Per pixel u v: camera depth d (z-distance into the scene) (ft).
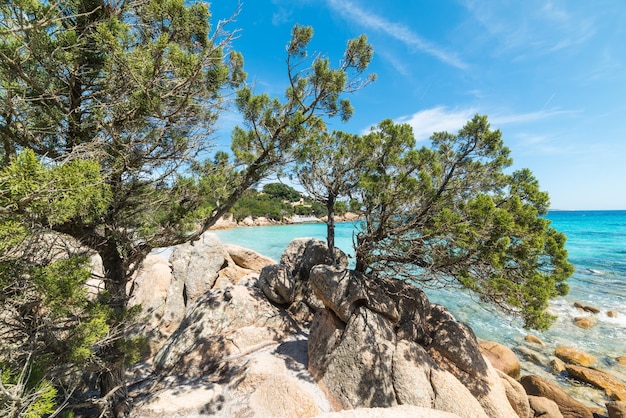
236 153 26.48
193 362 30.40
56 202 10.45
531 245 20.66
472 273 24.08
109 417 21.59
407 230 28.12
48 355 14.47
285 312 40.14
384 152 30.99
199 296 43.57
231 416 22.72
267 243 133.59
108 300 18.57
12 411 9.14
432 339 29.53
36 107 15.83
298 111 23.88
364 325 26.76
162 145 20.51
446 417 16.72
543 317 20.15
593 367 38.34
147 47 17.63
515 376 35.91
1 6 12.14
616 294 64.34
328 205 41.32
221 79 19.56
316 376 26.32
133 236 21.68
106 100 17.75
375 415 16.67
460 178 30.30
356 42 26.84
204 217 22.29
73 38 14.65
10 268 12.21
